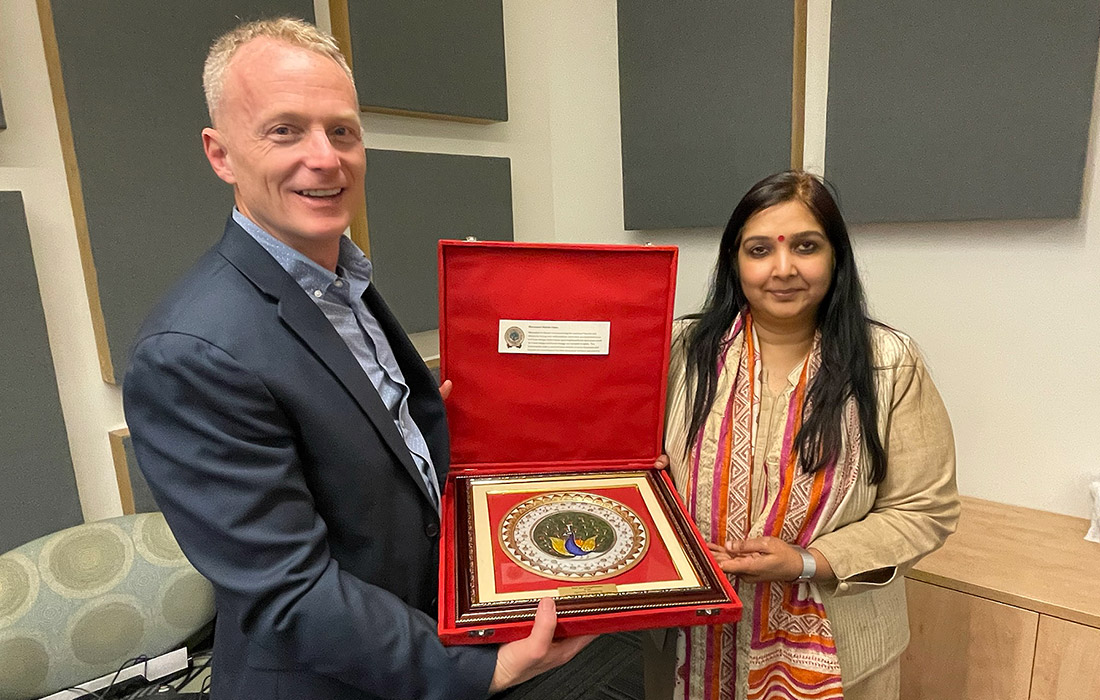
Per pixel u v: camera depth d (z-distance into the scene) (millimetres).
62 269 1379
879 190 1782
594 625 809
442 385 1141
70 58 1303
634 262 1127
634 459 1211
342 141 789
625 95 2266
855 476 1044
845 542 1005
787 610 1056
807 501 1049
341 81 773
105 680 1312
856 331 1062
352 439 799
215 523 694
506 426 1177
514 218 2410
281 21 772
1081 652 1289
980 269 1706
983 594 1398
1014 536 1589
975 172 1625
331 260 883
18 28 1280
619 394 1178
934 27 1636
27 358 1301
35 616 1222
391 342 1027
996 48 1557
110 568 1321
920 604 1495
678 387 1199
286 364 750
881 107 1745
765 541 992
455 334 1134
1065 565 1457
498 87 2188
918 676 1528
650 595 843
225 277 764
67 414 1408
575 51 2406
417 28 1902
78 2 1306
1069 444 1647
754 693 1063
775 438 1086
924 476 1060
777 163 1940
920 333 1826
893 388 1063
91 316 1425
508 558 912
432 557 944
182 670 1403
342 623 730
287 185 752
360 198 831
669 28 2117
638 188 2285
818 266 1018
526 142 2424
